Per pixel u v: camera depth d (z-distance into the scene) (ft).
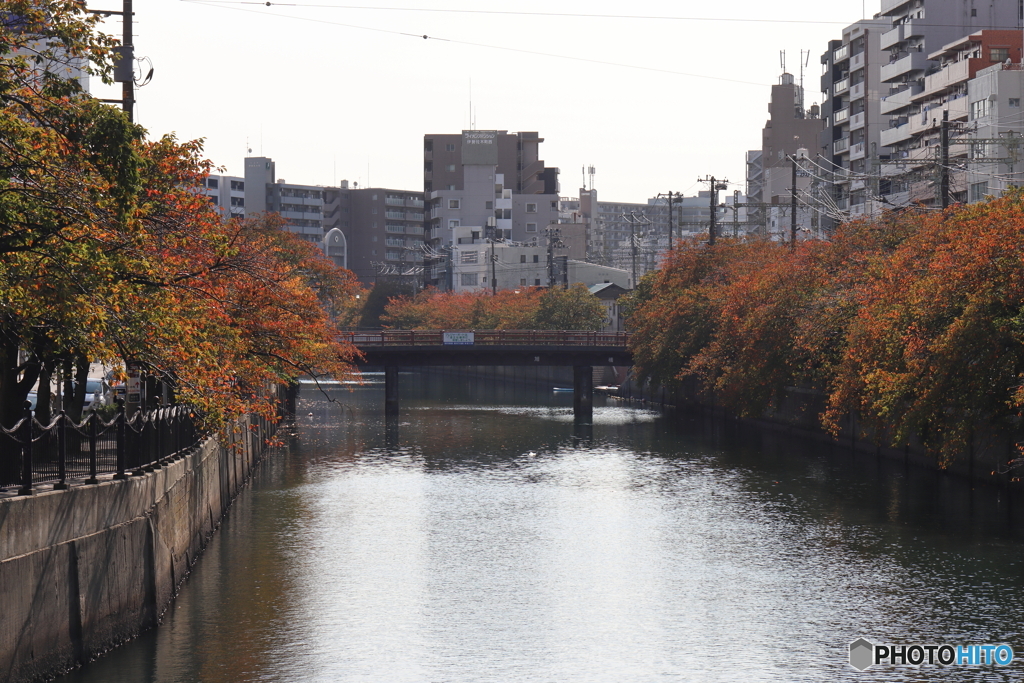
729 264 284.61
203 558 117.70
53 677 67.10
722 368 247.29
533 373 461.37
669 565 116.57
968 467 168.14
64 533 69.26
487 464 199.00
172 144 95.20
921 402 147.74
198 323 91.66
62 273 64.44
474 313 477.77
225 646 85.56
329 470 191.42
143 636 84.84
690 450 216.74
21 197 64.13
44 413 94.63
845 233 225.97
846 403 181.68
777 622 95.04
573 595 104.42
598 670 82.64
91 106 64.18
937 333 147.23
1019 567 113.09
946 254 148.77
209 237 87.92
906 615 96.73
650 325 295.89
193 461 112.98
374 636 90.38
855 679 80.74
